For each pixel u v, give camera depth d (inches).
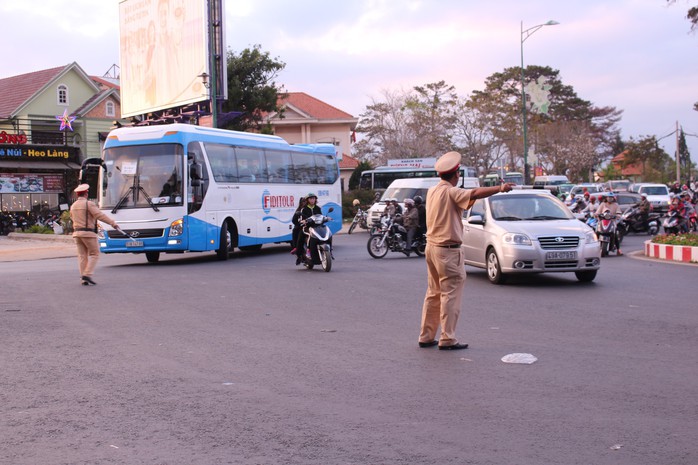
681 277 614.2
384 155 2556.6
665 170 3841.0
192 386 274.1
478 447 203.0
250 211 925.2
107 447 207.6
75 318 431.8
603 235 850.8
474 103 2426.2
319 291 550.9
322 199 1106.7
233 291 553.0
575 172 3410.4
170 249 800.9
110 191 813.9
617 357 315.9
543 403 245.8
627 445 203.2
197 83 1374.3
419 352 331.3
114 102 2103.8
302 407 244.5
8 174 1656.0
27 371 300.7
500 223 597.3
